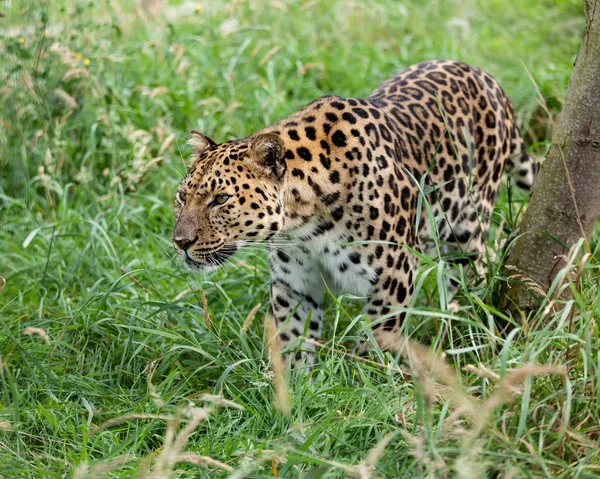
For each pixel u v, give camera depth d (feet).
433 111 36.99
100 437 29.55
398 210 33.35
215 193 31.50
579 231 32.68
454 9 69.82
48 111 48.37
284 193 31.91
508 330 34.04
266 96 53.88
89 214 46.57
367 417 28.37
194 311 36.24
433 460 24.79
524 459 25.03
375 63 59.82
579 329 29.43
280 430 29.04
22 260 42.45
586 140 31.32
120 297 38.17
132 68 55.88
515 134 41.91
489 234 44.32
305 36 62.75
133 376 34.04
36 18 51.42
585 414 27.12
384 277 33.22
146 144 48.62
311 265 34.40
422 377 26.48
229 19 63.00
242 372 32.71
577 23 67.87
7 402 31.60
